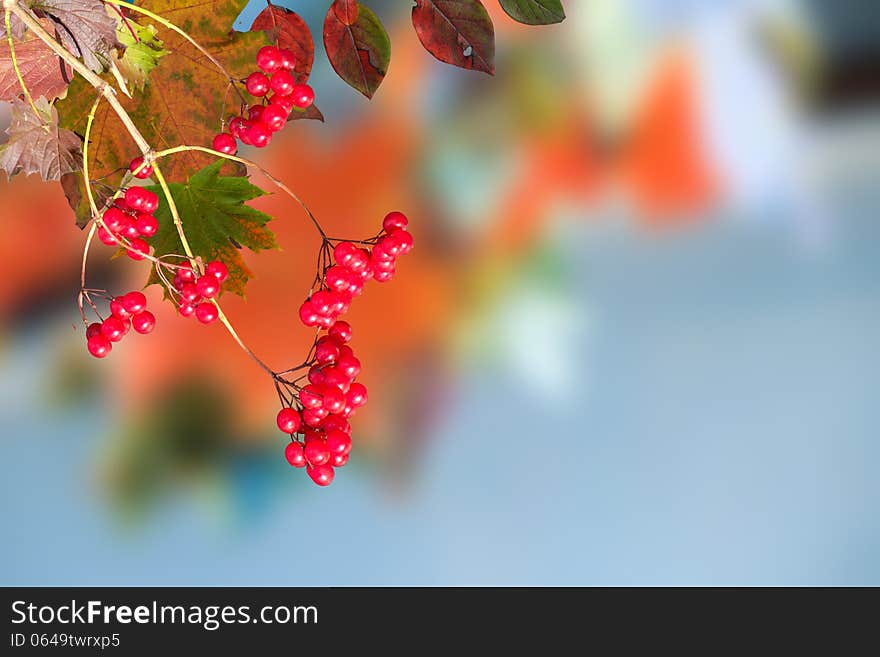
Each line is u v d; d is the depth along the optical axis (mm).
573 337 2352
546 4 1173
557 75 2121
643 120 2244
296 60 1196
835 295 2744
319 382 1165
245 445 1976
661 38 2176
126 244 1158
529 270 2215
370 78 1197
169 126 1189
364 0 1861
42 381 2057
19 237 1979
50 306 2068
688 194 2400
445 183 2113
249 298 1882
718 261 2686
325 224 1995
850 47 2270
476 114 2113
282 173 1993
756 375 2660
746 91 2295
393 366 2162
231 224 1179
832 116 2430
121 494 1991
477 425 2297
